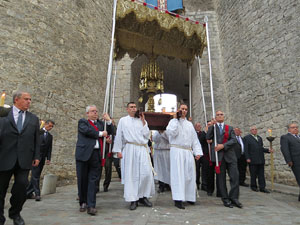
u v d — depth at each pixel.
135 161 4.21
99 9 10.60
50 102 7.62
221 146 4.47
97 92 10.09
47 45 7.75
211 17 14.20
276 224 3.10
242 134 10.67
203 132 6.45
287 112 7.96
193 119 14.93
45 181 5.84
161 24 6.68
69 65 8.55
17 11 7.04
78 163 3.79
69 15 8.76
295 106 7.66
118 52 8.59
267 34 9.26
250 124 10.05
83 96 9.13
